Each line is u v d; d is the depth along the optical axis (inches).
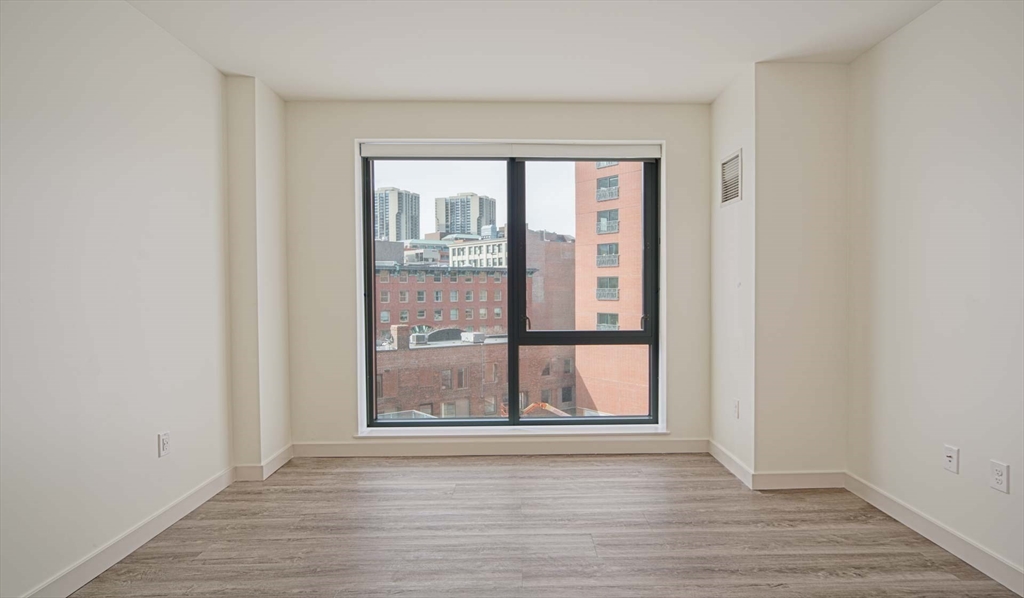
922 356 96.7
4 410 69.5
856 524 101.4
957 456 88.8
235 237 124.8
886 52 106.3
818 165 119.0
